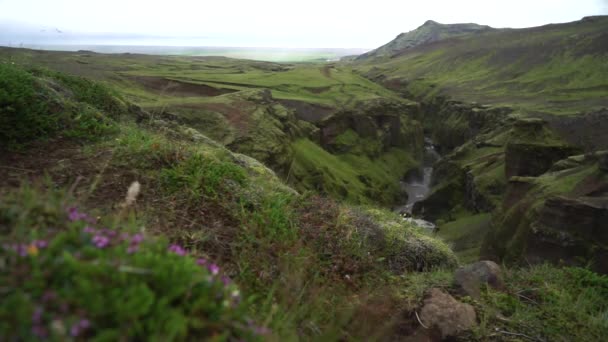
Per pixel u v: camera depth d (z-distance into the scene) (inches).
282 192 247.6
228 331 66.4
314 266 182.1
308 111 3533.5
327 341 120.2
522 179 1446.9
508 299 183.8
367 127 3678.6
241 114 1887.3
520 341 157.9
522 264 1114.1
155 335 58.9
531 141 1987.0
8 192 141.3
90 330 57.6
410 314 171.3
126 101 381.7
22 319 52.8
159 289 68.1
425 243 264.8
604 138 2598.4
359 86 5152.6
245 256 164.1
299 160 2351.1
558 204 1058.1
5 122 202.1
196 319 65.8
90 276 63.5
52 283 60.8
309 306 139.9
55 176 179.3
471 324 165.0
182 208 182.5
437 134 4827.8
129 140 228.2
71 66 1921.8
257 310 125.4
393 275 214.1
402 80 7229.3
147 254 71.5
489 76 5876.0
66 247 69.1
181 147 239.0
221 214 189.6
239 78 4665.4
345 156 3302.2
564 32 7121.1
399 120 4114.2
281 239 186.7
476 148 2910.9
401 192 3193.9
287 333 108.7
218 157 269.6
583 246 998.4
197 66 6407.5
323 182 2246.6
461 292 190.2
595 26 6894.7
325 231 220.4
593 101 3503.9
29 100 223.9
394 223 282.5
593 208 994.1
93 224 98.4
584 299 193.0
